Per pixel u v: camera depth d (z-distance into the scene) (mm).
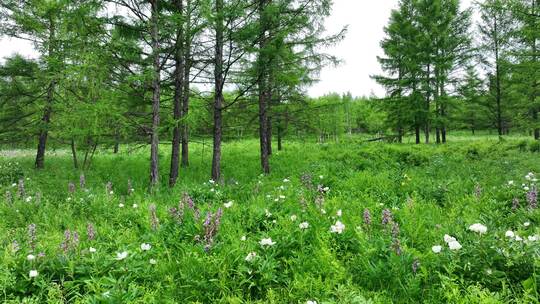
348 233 4734
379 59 26281
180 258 4398
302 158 17953
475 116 38406
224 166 16109
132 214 6809
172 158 11391
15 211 7254
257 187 8953
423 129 27875
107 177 13438
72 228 6219
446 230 4746
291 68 12641
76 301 3320
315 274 3914
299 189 8320
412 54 24219
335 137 29516
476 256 3549
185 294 3590
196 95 13180
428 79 24203
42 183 11672
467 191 7754
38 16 14344
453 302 3031
